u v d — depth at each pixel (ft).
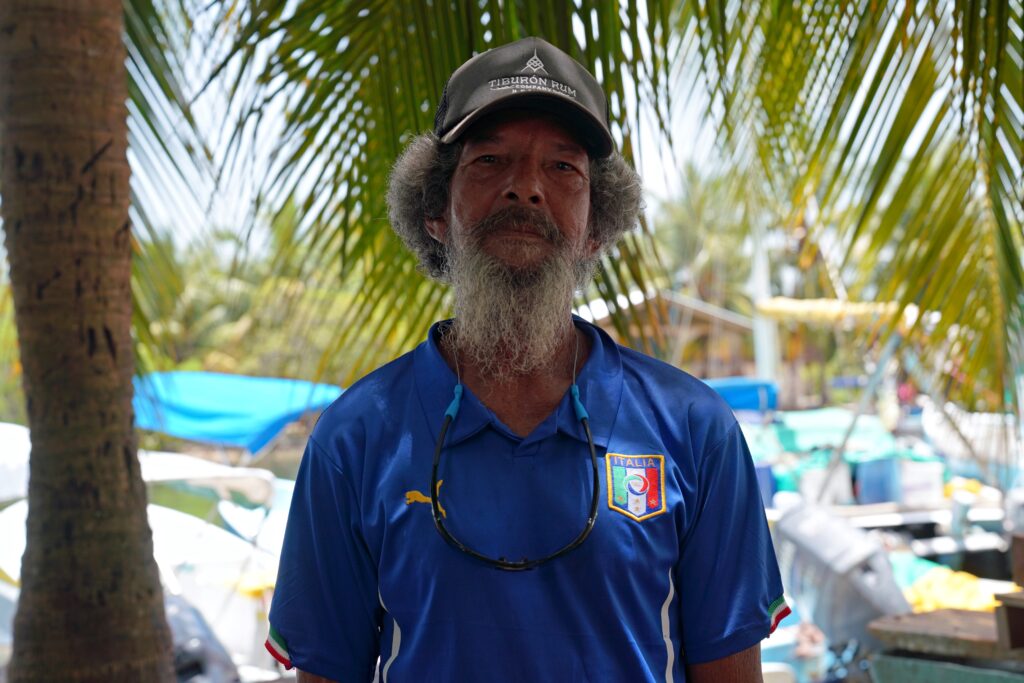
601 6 7.64
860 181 9.82
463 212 5.27
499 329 5.09
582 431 4.94
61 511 7.42
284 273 10.38
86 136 7.45
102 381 7.52
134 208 10.71
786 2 9.88
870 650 16.55
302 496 5.20
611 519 4.80
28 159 7.37
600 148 5.38
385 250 9.17
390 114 8.57
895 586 16.78
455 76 5.46
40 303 7.39
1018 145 9.68
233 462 26.81
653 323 8.30
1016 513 28.32
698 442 5.11
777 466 33.14
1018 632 8.57
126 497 7.60
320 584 5.09
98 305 7.49
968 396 12.41
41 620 7.39
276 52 8.71
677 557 4.96
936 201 10.52
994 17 8.48
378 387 5.26
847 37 9.17
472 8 7.74
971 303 11.01
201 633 14.55
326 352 9.70
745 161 13.70
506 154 5.21
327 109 8.95
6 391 22.35
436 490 4.82
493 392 5.16
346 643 5.13
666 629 4.91
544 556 4.73
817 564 16.83
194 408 25.40
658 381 5.28
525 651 4.65
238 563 17.97
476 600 4.70
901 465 33.58
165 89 10.42
